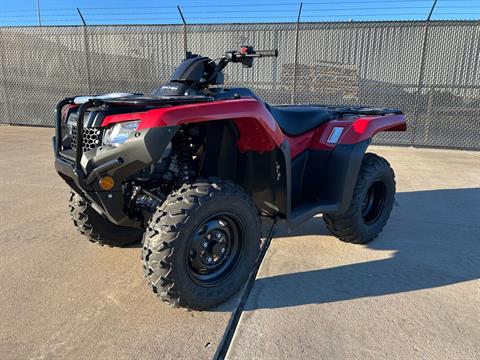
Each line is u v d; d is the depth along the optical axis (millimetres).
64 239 3545
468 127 8570
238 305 2547
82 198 2707
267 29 9102
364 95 8922
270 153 2703
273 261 3195
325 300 2621
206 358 2053
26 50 10773
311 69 9062
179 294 2277
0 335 2209
